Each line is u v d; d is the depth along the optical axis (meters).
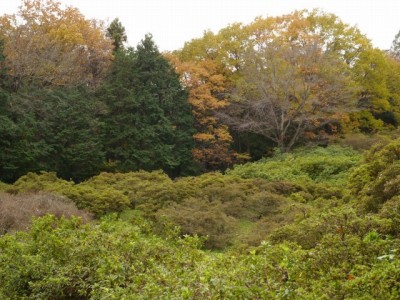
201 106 29.34
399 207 6.17
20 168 22.31
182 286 4.05
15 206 11.97
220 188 16.08
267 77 28.95
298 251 5.12
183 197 15.43
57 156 23.72
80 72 29.47
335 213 6.55
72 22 32.53
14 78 26.20
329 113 29.77
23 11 30.44
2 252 6.44
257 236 10.29
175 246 6.54
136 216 13.15
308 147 28.42
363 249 4.85
